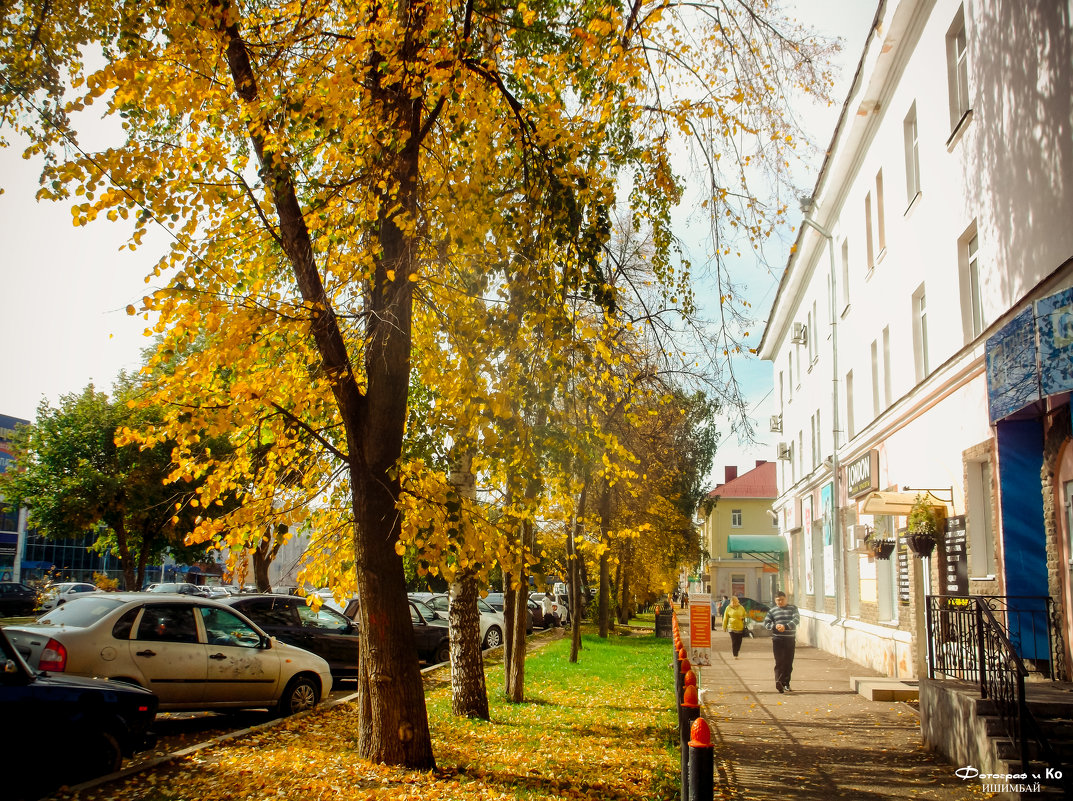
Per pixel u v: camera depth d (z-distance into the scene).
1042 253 9.80
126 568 32.28
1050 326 8.98
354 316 7.91
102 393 32.03
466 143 7.64
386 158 7.07
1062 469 9.38
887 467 17.72
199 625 10.61
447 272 7.93
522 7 7.23
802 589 31.28
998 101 11.06
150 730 8.01
